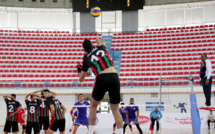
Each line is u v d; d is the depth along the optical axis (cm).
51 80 2039
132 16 2784
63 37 2638
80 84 1883
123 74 2147
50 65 2264
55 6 2845
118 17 2889
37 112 945
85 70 436
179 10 2886
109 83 411
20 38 2573
